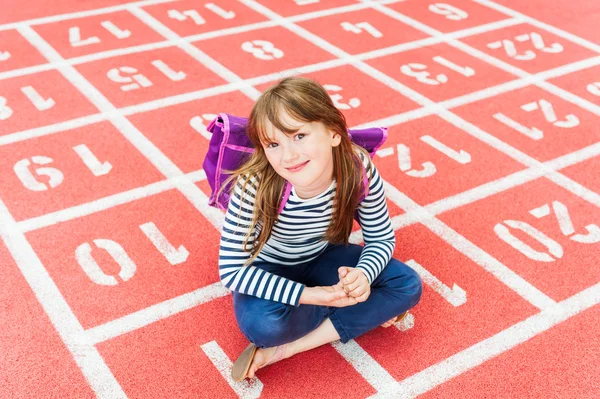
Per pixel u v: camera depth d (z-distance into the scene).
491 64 4.45
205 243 2.82
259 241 2.14
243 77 4.16
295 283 2.11
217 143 2.15
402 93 4.06
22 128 3.54
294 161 1.92
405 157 3.45
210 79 4.11
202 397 2.16
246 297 2.20
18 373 2.21
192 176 3.25
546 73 4.37
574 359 2.34
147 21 4.83
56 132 3.52
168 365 2.26
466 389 2.21
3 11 4.88
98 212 2.96
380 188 2.23
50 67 4.16
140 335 2.37
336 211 2.15
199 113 3.76
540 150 3.56
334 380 2.24
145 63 4.25
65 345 2.32
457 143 3.59
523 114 3.89
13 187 3.09
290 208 2.09
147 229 2.88
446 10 5.25
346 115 3.79
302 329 2.19
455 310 2.53
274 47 4.54
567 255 2.82
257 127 1.93
